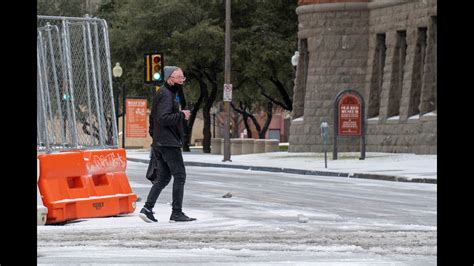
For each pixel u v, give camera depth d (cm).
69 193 3066
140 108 10244
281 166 6681
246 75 10538
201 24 10262
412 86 7906
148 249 2314
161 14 10456
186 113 2919
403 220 3103
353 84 8669
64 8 13812
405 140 7944
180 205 2977
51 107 3338
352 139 8681
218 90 11775
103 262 2102
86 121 3356
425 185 4978
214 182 5228
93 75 3272
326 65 8725
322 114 8738
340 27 8681
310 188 4725
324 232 2683
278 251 2280
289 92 11969
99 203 3127
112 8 12625
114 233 2650
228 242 2450
